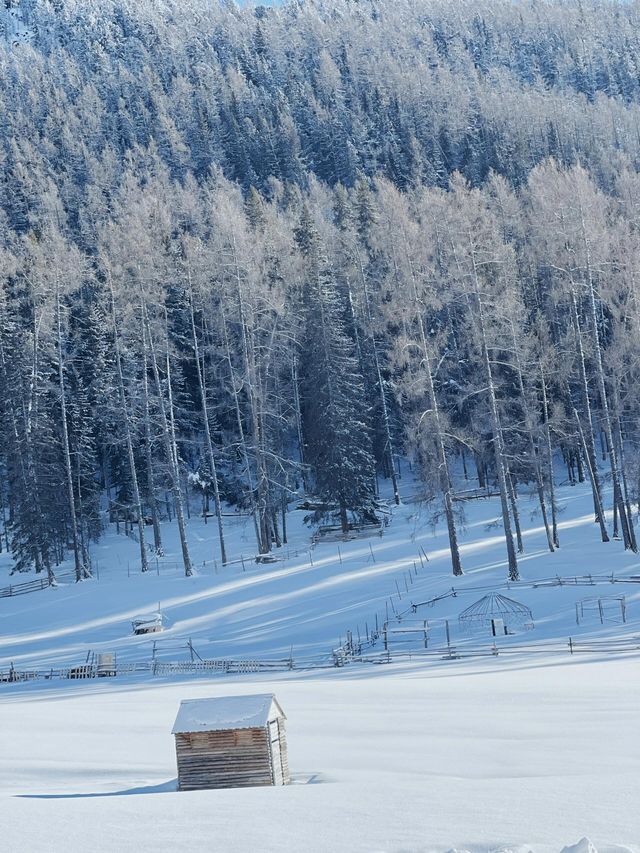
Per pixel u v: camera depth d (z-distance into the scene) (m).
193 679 36.28
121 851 8.57
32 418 63.38
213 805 11.57
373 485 67.19
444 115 160.62
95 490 72.12
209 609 48.81
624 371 54.47
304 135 167.12
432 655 36.09
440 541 58.00
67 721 26.17
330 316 65.25
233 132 160.50
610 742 18.44
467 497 70.25
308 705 26.23
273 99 185.62
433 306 52.19
